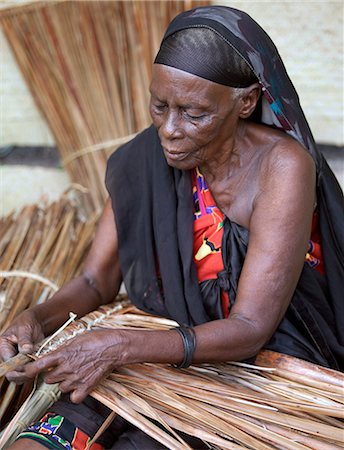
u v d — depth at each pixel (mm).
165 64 1548
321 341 1791
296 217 1644
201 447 1673
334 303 1832
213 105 1559
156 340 1545
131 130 2908
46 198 2887
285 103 1646
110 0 2730
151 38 2762
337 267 1811
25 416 1681
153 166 1804
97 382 1526
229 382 1681
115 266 1982
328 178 1785
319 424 1571
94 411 1658
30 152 3125
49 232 2518
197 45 1531
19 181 3166
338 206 1780
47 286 2279
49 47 2842
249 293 1639
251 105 1635
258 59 1571
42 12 2789
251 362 1731
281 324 1775
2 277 2271
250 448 1568
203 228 1772
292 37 2766
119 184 1875
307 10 2717
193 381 1641
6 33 2844
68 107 2918
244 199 1714
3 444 1596
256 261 1646
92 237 2564
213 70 1531
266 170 1679
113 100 2881
